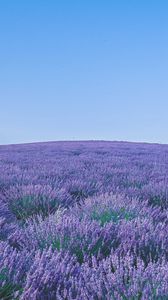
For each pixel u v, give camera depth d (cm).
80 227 450
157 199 784
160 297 281
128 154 2109
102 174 1095
